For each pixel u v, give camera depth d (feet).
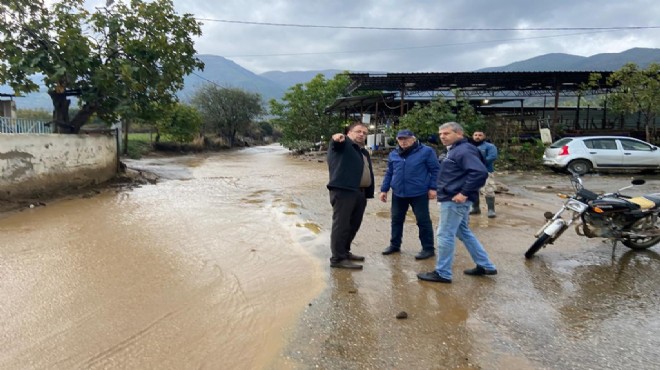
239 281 13.16
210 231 19.51
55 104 37.86
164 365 8.44
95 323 10.16
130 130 115.34
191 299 11.70
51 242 17.43
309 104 98.63
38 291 12.08
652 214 16.40
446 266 13.20
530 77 61.77
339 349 9.18
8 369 8.19
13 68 33.42
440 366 8.54
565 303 11.67
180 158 75.51
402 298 12.01
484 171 12.59
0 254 15.65
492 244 17.66
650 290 12.65
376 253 16.44
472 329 10.12
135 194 31.53
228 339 9.53
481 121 55.42
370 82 62.85
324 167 56.44
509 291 12.54
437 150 55.52
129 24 38.55
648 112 57.11
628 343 9.46
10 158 26.43
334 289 12.66
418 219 15.70
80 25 36.91
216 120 129.90
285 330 10.02
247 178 42.63
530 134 68.54
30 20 34.58
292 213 24.04
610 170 44.27
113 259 15.17
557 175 44.55
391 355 8.95
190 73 42.98
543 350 9.16
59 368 8.27
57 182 30.71
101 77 35.29
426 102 74.54
